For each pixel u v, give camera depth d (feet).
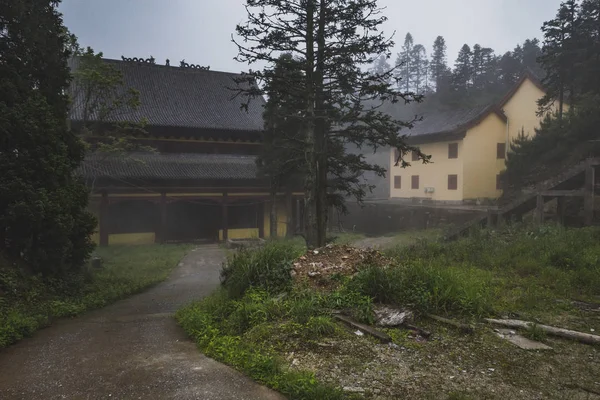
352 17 47.06
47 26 42.78
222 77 132.87
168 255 80.18
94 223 44.11
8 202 35.32
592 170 60.70
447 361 18.10
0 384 16.20
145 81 119.34
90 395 15.02
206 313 27.22
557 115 92.32
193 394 15.06
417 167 138.41
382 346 19.65
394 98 49.39
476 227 63.26
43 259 38.04
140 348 21.36
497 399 14.75
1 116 34.81
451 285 25.82
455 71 219.20
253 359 17.87
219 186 106.01
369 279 25.96
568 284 31.60
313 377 15.72
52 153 38.86
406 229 118.21
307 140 49.62
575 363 18.15
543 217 66.28
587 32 84.94
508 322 22.95
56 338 23.94
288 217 107.86
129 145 84.12
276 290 28.35
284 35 47.14
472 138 120.98
